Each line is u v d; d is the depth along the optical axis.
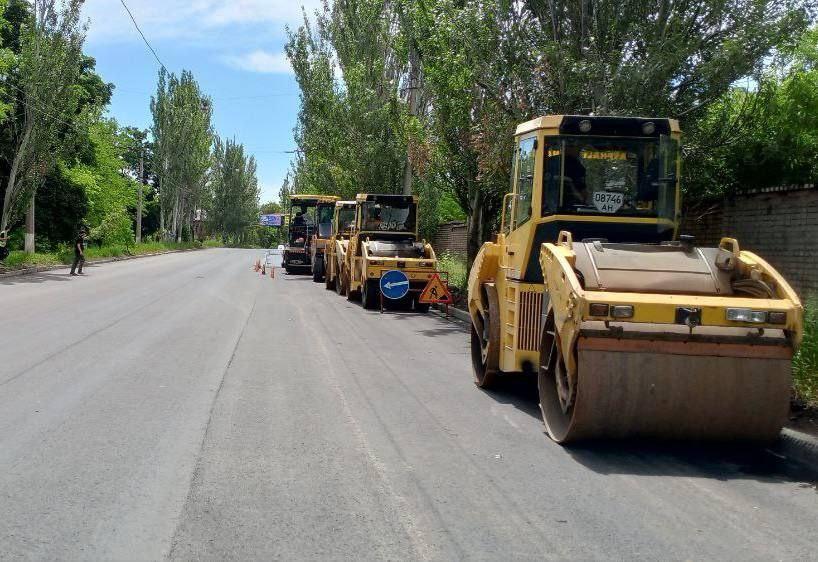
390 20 30.42
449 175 20.00
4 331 13.22
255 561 4.26
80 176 40.50
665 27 11.98
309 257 35.88
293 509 5.08
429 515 5.03
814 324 8.93
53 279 26.67
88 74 43.66
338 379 9.74
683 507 5.30
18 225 38.97
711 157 12.66
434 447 6.70
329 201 33.50
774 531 4.87
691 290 6.65
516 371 8.39
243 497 5.29
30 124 29.98
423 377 10.19
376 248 20.53
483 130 14.55
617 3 12.48
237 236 99.06
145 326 14.42
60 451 6.29
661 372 6.26
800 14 11.41
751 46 11.73
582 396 6.30
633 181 8.28
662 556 4.43
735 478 6.02
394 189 30.09
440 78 16.61
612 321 6.26
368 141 29.92
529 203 8.38
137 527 4.71
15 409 7.67
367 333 14.80
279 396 8.62
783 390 6.26
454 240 30.67
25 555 4.29
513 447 6.79
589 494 5.54
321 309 19.45
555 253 6.95
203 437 6.83
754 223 12.63
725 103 13.09
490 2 13.51
